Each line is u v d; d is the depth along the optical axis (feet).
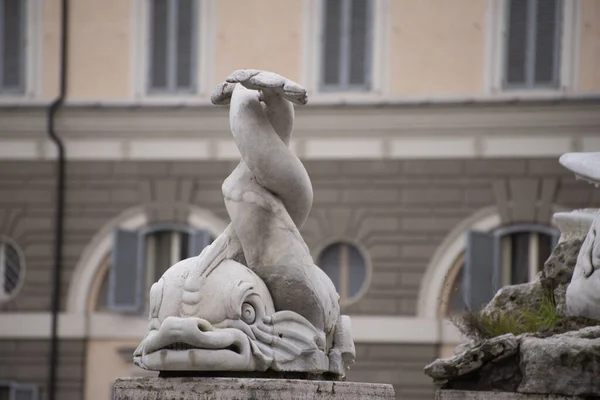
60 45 184.14
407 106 174.29
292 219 49.57
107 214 182.29
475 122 173.58
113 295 177.88
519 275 171.83
